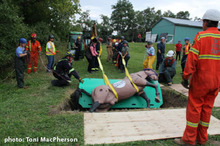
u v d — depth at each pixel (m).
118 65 9.96
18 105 4.50
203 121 2.82
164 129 3.46
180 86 6.95
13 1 12.21
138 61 14.00
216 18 2.59
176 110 4.45
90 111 4.36
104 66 10.91
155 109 4.63
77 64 11.30
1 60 7.32
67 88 6.14
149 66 8.31
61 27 18.72
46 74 8.30
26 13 15.38
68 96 5.44
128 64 12.10
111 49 12.73
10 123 3.49
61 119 3.73
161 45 10.23
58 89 5.99
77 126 3.47
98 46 9.83
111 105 4.82
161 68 7.39
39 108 4.34
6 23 7.74
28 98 5.05
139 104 5.38
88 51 8.62
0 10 7.54
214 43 2.57
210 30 2.66
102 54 18.05
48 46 8.54
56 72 6.11
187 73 2.66
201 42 2.59
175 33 30.80
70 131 3.25
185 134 2.87
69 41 14.66
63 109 4.75
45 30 14.52
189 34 31.47
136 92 5.09
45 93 5.52
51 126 3.44
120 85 4.95
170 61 7.18
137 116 4.04
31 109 4.26
